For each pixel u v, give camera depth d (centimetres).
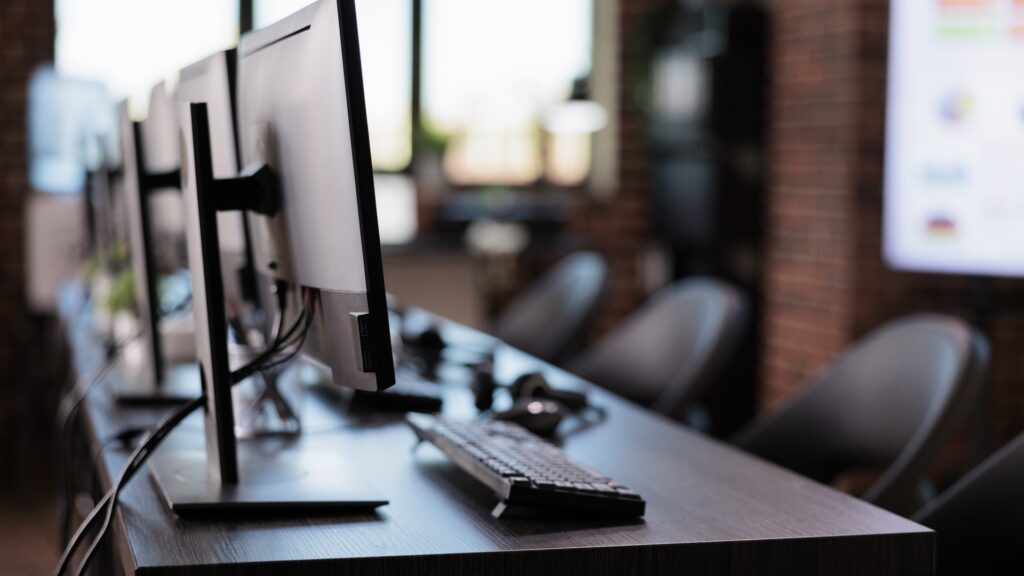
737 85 540
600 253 636
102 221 335
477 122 639
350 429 203
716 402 547
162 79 259
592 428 210
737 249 545
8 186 541
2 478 520
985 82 392
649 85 593
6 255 543
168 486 156
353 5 134
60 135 505
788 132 496
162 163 260
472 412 223
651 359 298
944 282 456
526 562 134
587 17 645
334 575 130
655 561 137
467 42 636
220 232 186
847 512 154
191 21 584
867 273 456
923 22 399
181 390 230
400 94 630
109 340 294
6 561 402
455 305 614
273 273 164
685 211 565
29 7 541
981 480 183
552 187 645
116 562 177
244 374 158
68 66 564
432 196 636
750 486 168
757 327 546
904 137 407
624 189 638
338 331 145
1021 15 386
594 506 148
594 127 614
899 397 224
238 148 175
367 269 136
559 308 395
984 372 210
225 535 138
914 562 145
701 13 554
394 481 166
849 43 454
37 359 537
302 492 153
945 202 402
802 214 486
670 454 189
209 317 156
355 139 134
